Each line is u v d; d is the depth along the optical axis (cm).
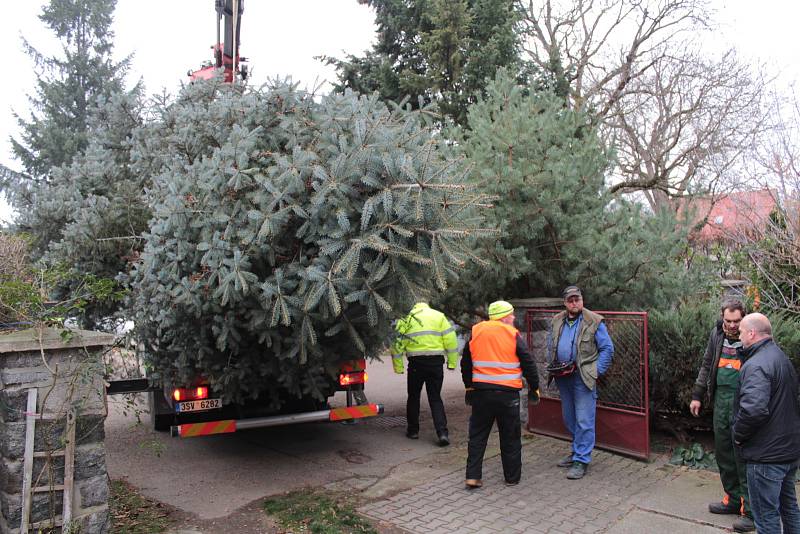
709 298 795
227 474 601
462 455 653
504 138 735
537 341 720
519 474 554
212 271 469
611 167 775
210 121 565
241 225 486
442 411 706
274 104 551
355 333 510
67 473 381
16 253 484
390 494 536
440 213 469
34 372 378
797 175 743
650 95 1823
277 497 532
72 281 662
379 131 489
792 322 625
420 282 505
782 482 390
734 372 461
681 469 583
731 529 445
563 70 1505
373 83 1462
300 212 463
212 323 530
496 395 537
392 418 843
